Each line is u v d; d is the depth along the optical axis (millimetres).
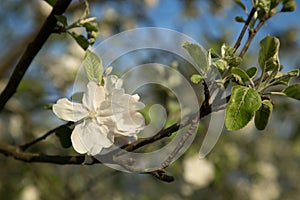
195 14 1354
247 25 603
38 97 1271
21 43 1260
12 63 1223
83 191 1313
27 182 1278
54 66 1303
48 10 1398
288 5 618
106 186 1440
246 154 1507
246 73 565
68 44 1366
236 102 538
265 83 561
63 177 1353
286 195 1691
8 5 1444
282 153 1633
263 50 558
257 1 610
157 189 1418
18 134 1277
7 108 1250
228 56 558
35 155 657
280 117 1323
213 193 1368
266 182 1530
